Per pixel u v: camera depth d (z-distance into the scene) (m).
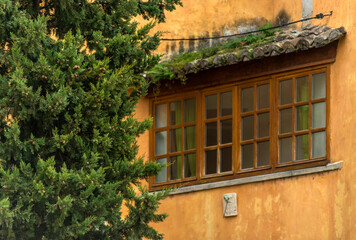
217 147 18.70
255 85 18.31
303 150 17.45
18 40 13.99
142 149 19.67
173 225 19.08
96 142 14.22
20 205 13.55
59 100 13.73
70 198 13.52
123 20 15.49
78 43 14.46
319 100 17.30
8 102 13.70
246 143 18.30
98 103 14.15
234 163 18.42
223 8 20.11
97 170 13.84
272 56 18.05
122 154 14.77
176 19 20.42
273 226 17.61
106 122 14.46
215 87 18.88
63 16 15.10
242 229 18.08
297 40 17.23
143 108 19.80
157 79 18.92
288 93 17.84
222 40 19.97
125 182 14.56
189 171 19.09
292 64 17.77
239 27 19.91
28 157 14.15
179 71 18.75
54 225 13.70
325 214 16.81
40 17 14.34
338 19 17.30
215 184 18.56
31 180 13.67
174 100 19.45
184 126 19.23
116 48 14.75
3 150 13.74
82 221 13.91
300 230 17.17
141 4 15.92
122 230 14.64
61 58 14.09
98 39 14.66
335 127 16.94
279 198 17.61
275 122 17.91
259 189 17.95
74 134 14.21
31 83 14.02
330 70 17.19
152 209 14.58
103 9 15.58
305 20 18.19
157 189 19.39
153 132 19.62
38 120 14.23
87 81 14.39
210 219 18.58
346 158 16.58
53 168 13.57
